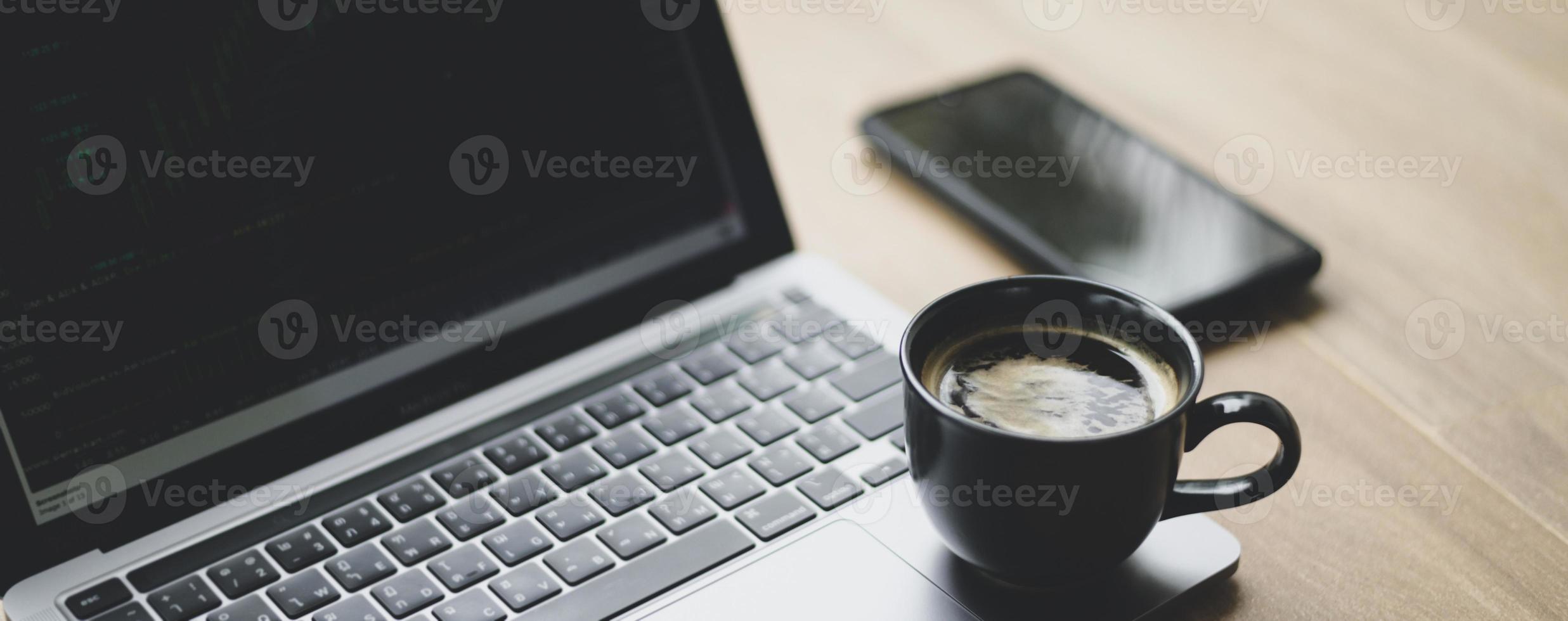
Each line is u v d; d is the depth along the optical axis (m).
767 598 0.56
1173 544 0.57
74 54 0.56
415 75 0.65
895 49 1.05
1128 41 1.05
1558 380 0.70
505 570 0.57
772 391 0.67
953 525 0.53
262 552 0.58
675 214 0.73
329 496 0.61
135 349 0.59
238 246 0.61
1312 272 0.74
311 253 0.63
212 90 0.60
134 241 0.59
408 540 0.58
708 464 0.63
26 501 0.57
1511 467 0.64
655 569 0.57
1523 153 0.90
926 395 0.50
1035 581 0.55
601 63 0.70
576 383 0.68
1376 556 0.58
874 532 0.59
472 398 0.67
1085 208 0.79
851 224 0.84
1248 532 0.60
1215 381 0.69
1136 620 0.54
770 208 0.76
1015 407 0.52
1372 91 0.98
